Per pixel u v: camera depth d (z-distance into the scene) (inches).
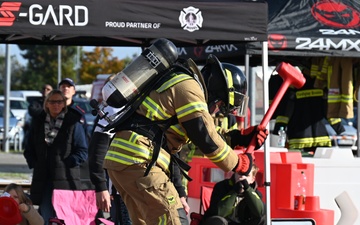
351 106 456.4
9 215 265.9
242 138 261.0
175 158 239.6
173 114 231.8
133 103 235.1
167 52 235.1
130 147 231.6
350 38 411.5
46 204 369.1
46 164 369.1
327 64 456.4
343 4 423.5
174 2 302.5
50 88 579.2
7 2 286.4
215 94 243.1
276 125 470.9
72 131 369.1
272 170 352.2
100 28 294.7
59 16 291.0
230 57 472.1
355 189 374.0
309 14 414.6
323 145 469.4
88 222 368.5
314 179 367.9
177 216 229.5
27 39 399.5
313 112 467.8
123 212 319.9
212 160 231.0
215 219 304.8
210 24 306.5
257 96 808.9
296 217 342.6
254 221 311.9
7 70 1334.9
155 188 229.3
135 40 410.3
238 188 310.0
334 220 364.5
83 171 371.6
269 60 500.1
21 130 1339.8
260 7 312.7
